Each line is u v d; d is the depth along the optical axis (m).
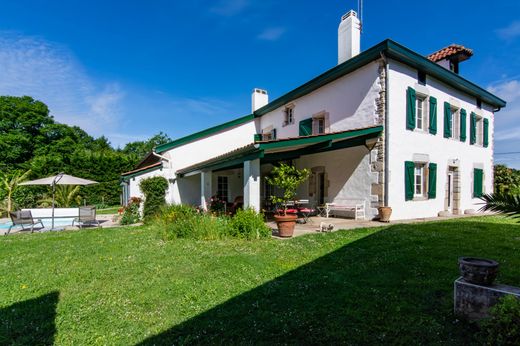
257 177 7.48
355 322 2.73
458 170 11.92
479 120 13.48
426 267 4.14
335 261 4.69
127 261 5.17
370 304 3.04
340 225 8.48
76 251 6.10
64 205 15.78
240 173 14.85
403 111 9.71
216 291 3.64
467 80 11.77
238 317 2.95
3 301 3.53
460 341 2.34
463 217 10.29
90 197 19.58
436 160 10.91
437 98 11.04
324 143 8.50
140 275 4.37
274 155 9.49
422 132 10.38
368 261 4.58
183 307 3.24
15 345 2.58
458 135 12.09
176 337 2.65
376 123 9.51
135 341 2.61
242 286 3.78
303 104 13.29
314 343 2.44
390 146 9.28
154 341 2.58
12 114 25.03
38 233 8.83
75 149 26.81
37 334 2.76
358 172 10.18
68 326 2.90
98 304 3.39
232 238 6.78
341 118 11.05
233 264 4.71
